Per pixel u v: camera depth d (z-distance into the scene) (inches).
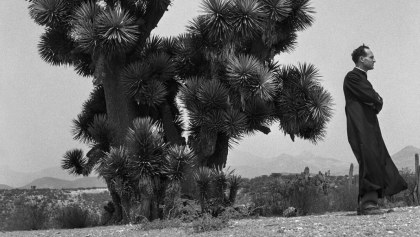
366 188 265.6
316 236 207.0
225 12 517.0
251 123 548.1
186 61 583.2
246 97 522.6
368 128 266.4
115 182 492.7
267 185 721.6
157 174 488.7
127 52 566.3
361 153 265.3
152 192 481.7
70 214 576.1
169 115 591.5
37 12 539.8
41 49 612.4
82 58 620.4
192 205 465.7
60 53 604.4
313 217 304.7
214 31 524.1
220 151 565.9
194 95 527.5
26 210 613.6
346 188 548.1
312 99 558.3
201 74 582.9
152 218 480.1
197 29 552.1
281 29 585.3
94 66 586.6
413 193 459.5
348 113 273.1
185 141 592.4
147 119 506.9
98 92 645.9
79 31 512.1
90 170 564.7
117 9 517.0
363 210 270.7
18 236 364.2
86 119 624.1
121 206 545.0
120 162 492.7
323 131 580.4
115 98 549.3
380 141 268.1
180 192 501.0
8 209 925.8
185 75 595.5
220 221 286.7
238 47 569.3
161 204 496.1
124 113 551.8
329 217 286.7
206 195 462.6
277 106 583.8
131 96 538.0
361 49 274.2
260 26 536.1
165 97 601.6
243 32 521.3
